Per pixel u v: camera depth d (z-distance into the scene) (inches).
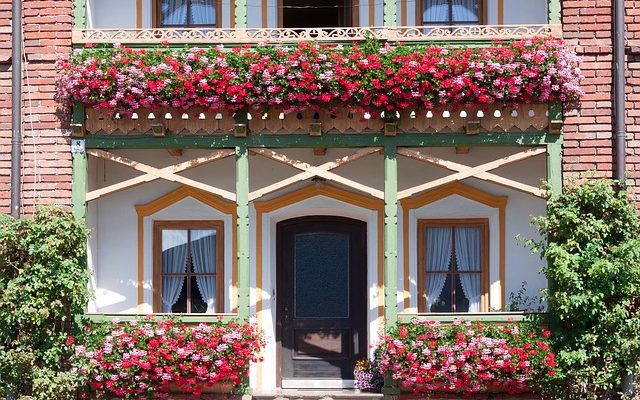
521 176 552.7
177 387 490.6
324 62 481.7
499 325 485.4
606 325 468.8
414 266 560.7
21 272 477.4
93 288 547.2
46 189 499.8
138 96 487.2
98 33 504.4
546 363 469.7
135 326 486.3
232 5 573.3
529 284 555.8
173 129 498.0
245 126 493.0
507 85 482.0
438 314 488.1
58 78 493.7
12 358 468.8
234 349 482.0
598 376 467.5
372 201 560.1
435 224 563.5
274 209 561.6
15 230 479.8
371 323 557.3
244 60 482.6
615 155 492.1
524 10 563.8
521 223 557.9
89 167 526.9
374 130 495.5
